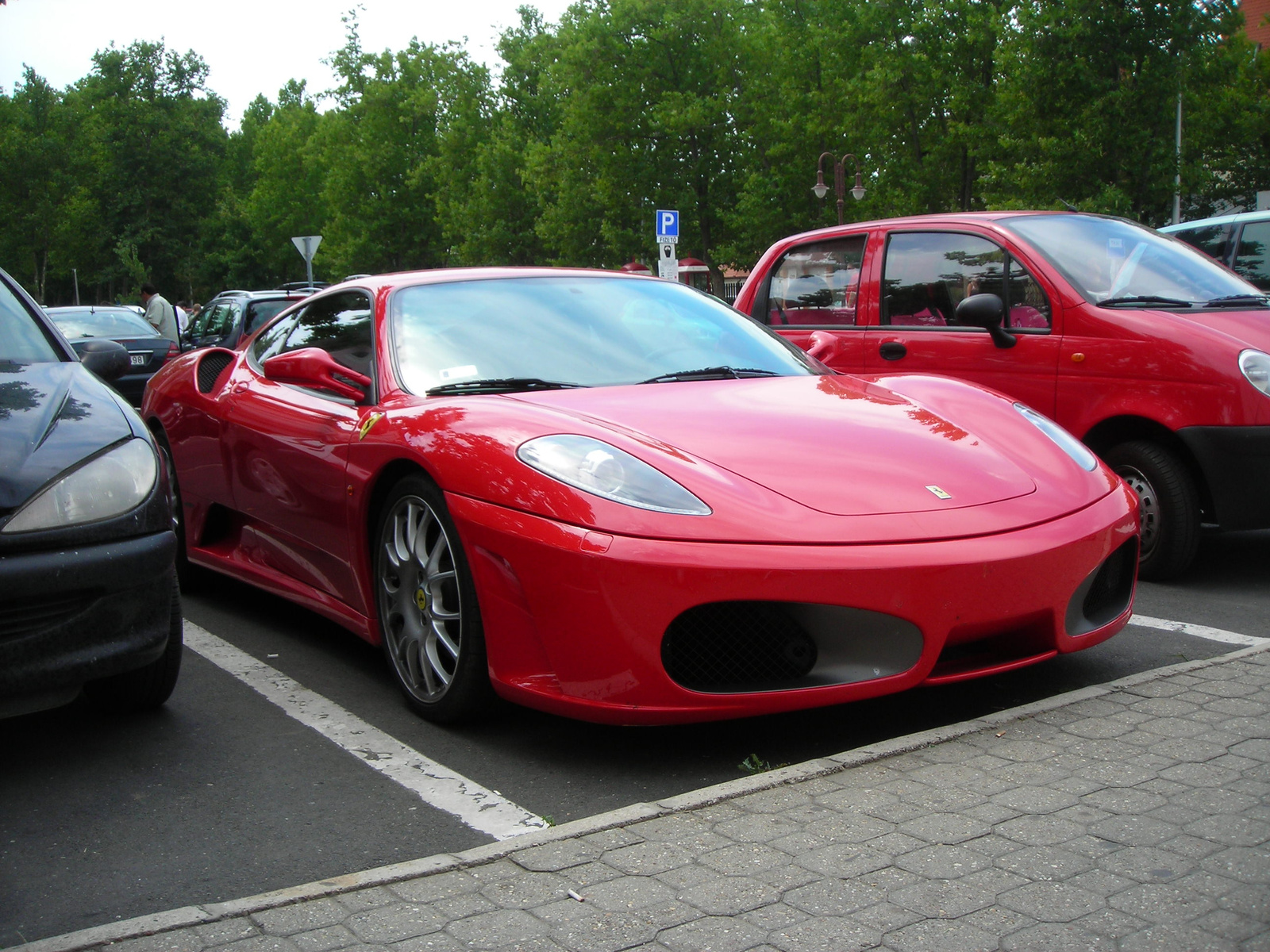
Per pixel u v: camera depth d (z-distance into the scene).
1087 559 2.98
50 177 62.50
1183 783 2.43
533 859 2.19
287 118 69.31
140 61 80.06
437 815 2.55
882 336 5.71
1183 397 4.57
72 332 14.41
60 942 1.92
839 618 2.67
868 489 2.87
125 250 72.00
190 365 4.88
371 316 3.83
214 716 3.29
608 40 38.59
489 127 50.31
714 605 2.65
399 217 53.84
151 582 2.88
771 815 2.35
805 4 35.22
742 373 3.75
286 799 2.67
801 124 33.75
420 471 3.17
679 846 2.23
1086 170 22.00
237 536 4.49
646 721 2.67
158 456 3.07
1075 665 3.50
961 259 5.51
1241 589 4.62
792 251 6.38
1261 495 4.47
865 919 1.93
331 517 3.56
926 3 28.84
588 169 40.22
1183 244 5.68
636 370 3.65
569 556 2.66
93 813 2.61
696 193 38.38
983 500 2.95
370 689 3.53
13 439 2.84
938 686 3.31
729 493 2.76
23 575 2.63
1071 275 5.12
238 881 2.25
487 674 2.99
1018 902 1.96
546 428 2.97
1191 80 22.00
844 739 2.93
